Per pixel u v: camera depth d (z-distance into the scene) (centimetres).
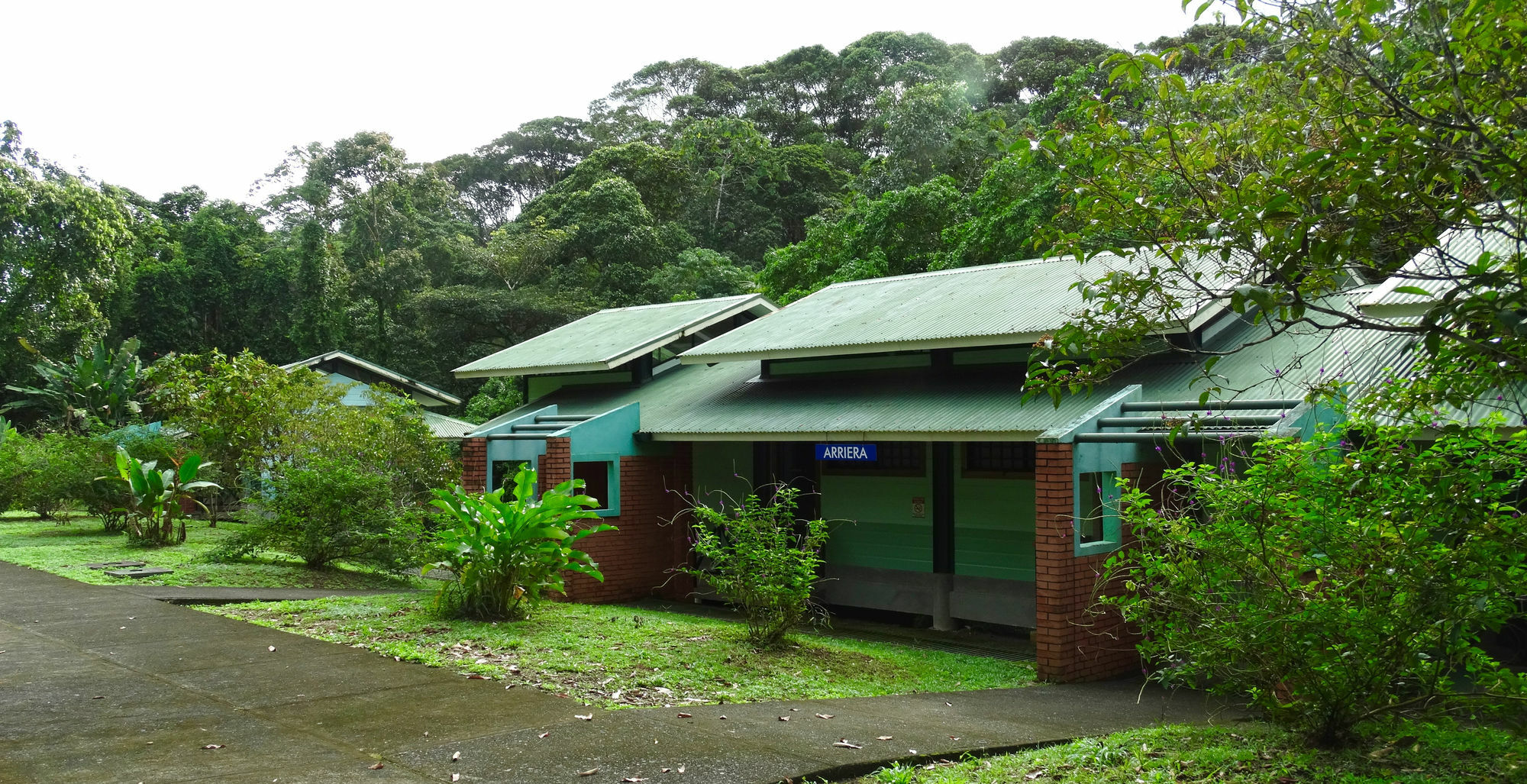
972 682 969
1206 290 514
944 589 1448
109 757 524
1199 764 555
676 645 927
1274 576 549
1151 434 995
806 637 1188
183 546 1634
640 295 4141
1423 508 509
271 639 850
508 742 564
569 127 6712
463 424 2717
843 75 6078
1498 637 908
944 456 1466
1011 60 5591
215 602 1088
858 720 693
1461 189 477
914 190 2844
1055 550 1009
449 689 690
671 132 5869
